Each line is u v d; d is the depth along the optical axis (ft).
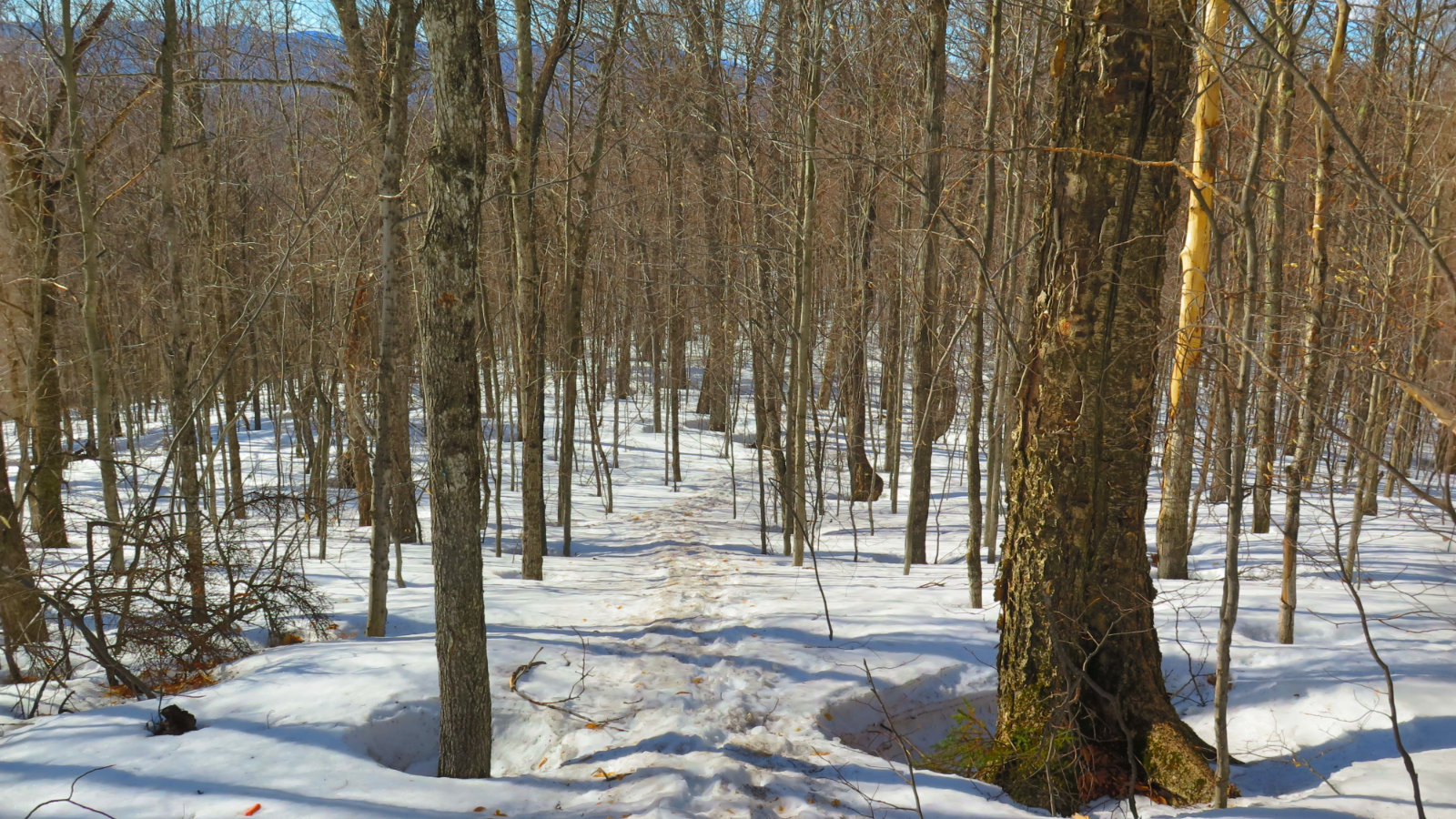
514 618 29.27
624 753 18.12
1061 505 18.15
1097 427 17.90
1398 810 13.87
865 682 22.12
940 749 20.18
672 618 28.89
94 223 28.37
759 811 15.55
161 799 15.38
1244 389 14.62
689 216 77.20
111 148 40.22
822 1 39.34
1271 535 37.65
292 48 46.85
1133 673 18.08
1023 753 17.71
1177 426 24.85
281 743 17.75
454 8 14.98
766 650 24.57
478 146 15.57
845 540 49.75
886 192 53.83
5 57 35.14
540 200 51.26
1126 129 17.15
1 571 21.65
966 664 23.44
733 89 56.18
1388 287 18.51
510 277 52.60
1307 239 35.42
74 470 61.93
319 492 48.14
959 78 48.21
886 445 74.08
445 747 16.92
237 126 57.62
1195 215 27.27
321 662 22.84
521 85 38.27
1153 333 17.67
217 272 56.49
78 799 15.37
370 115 32.91
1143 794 17.15
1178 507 31.48
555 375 51.34
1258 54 22.66
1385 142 27.35
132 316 64.08
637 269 77.61
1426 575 29.30
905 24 48.29
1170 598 27.81
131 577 22.43
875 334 67.46
